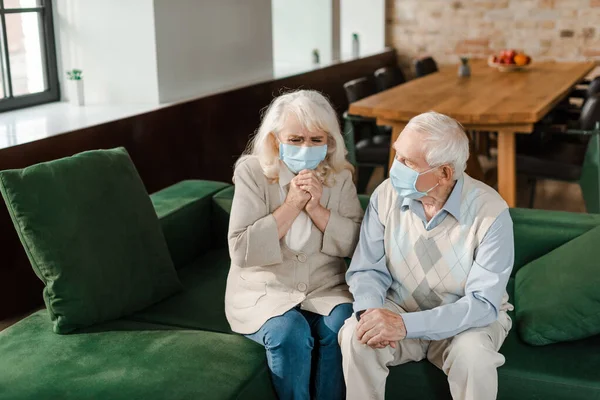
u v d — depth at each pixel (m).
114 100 4.47
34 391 1.99
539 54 7.25
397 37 7.81
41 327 2.37
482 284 2.14
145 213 2.60
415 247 2.26
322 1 6.76
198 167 4.62
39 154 3.32
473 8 7.38
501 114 4.05
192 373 2.08
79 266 2.33
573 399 2.06
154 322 2.47
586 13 6.96
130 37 4.36
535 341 2.22
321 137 2.30
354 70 6.75
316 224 2.36
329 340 2.24
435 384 2.21
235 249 2.31
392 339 2.08
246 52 5.37
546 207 5.27
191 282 2.79
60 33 4.45
